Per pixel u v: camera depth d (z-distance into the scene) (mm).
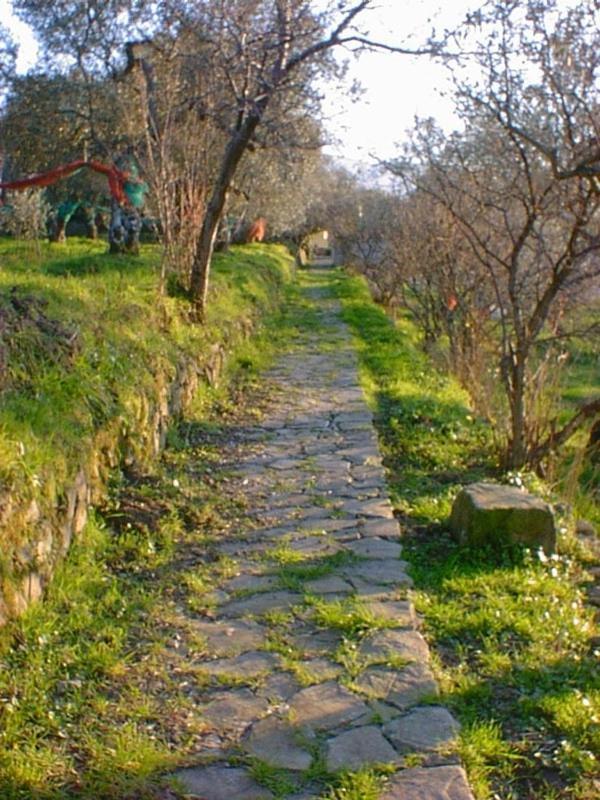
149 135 12758
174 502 6906
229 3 11219
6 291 7840
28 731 3842
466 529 6199
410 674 4480
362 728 4012
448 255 14188
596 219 8367
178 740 3914
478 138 10828
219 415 10227
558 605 5305
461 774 3664
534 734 4008
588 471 9734
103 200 21906
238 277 18250
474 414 10719
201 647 4777
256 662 4625
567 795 3611
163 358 8977
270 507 7160
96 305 8938
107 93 17188
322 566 5898
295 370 13586
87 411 6512
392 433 9852
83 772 3621
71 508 5625
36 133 18172
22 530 4828
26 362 6445
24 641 4516
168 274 12133
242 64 11320
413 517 6992
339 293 27156
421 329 20266
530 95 7793
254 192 22109
